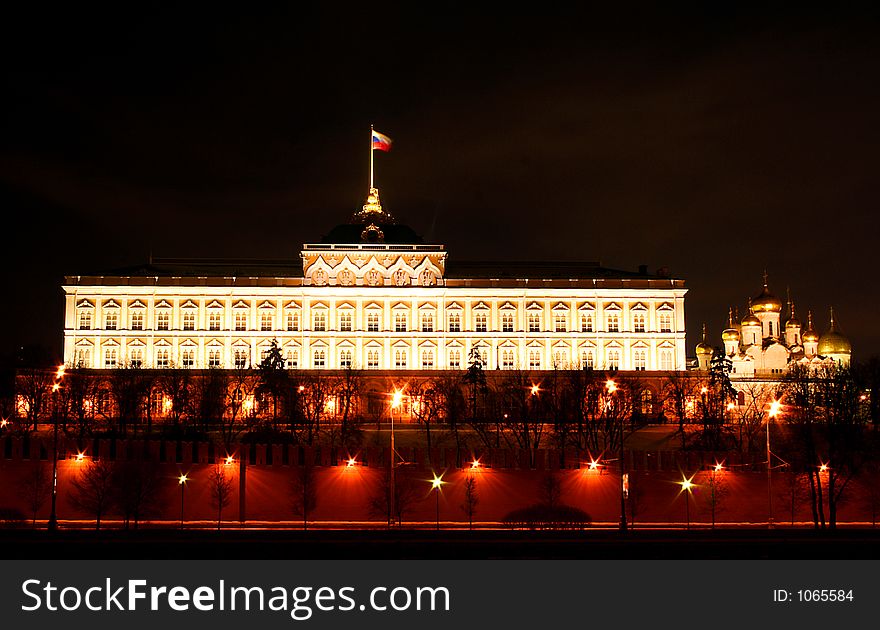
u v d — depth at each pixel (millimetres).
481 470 138625
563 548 111125
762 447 160750
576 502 138125
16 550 109000
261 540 114625
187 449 139375
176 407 196375
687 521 135875
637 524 135500
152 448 139875
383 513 134500
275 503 138000
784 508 138500
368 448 140500
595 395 189125
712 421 184250
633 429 182500
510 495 138250
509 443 170875
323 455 139250
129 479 131250
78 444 140750
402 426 197125
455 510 137500
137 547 110625
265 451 139875
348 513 137750
